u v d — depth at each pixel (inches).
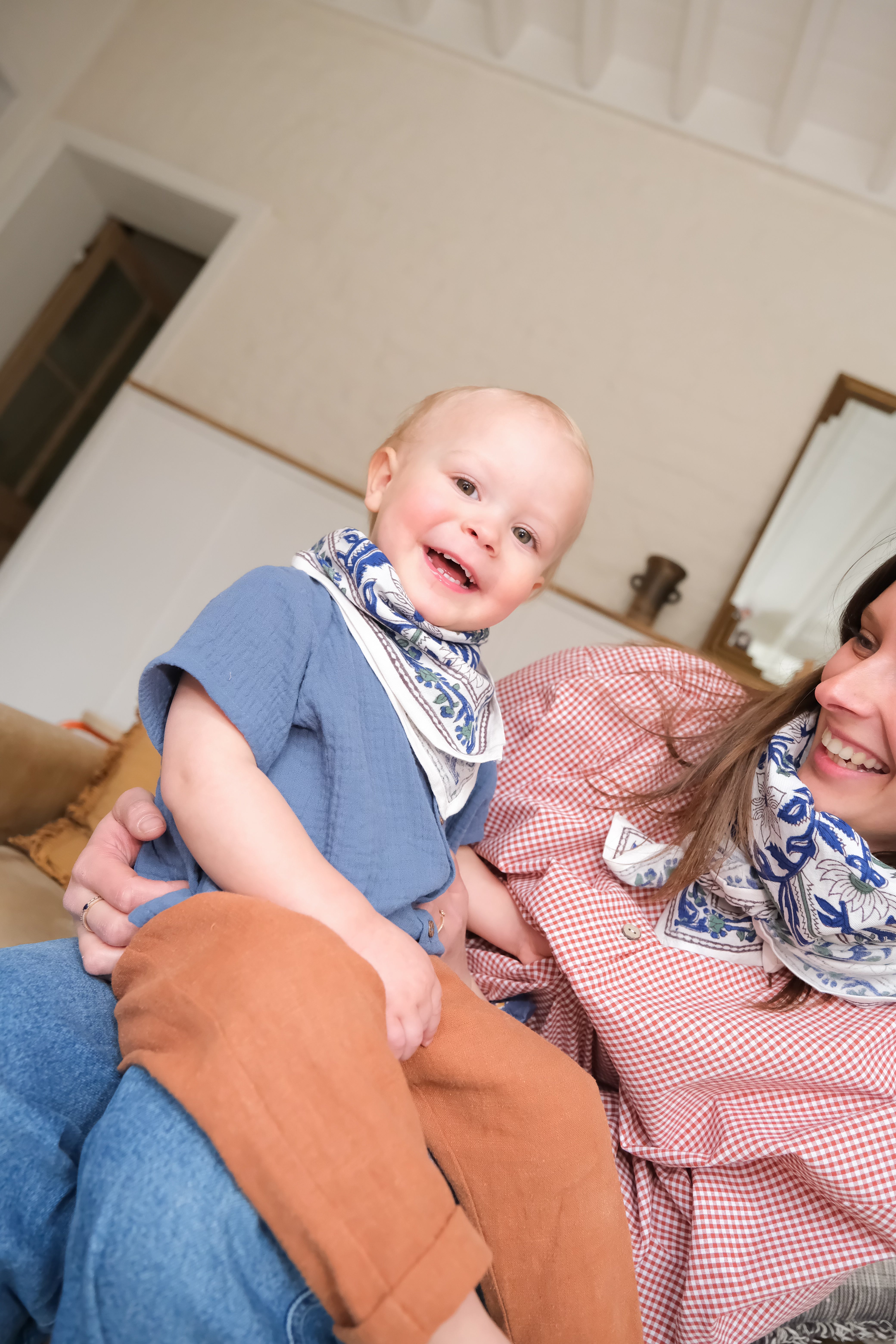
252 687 31.8
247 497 143.9
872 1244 36.8
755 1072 38.3
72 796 65.0
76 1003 29.4
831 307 142.8
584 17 138.4
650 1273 38.4
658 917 43.9
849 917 37.0
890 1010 40.2
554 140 152.6
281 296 154.1
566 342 147.4
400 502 39.3
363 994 25.3
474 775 40.3
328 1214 22.0
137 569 141.3
